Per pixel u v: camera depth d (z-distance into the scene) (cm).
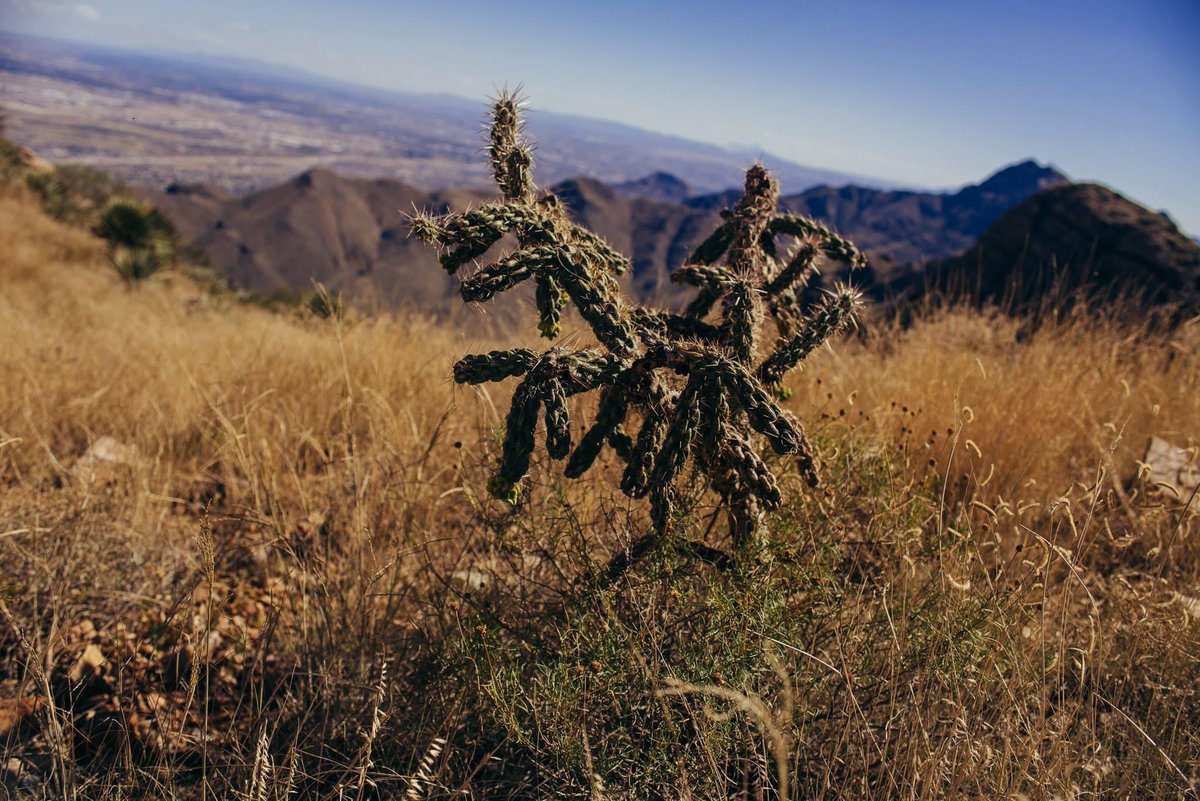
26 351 458
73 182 2534
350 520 287
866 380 398
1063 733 172
